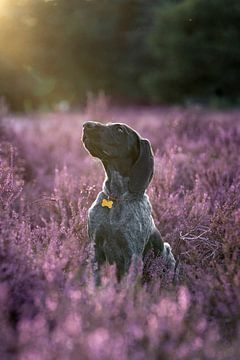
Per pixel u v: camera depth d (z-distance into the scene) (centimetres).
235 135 1321
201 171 1016
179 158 1128
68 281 525
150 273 645
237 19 4247
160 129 1631
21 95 5072
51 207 835
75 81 5659
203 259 683
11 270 532
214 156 1180
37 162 1227
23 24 5278
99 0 5762
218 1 4191
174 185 982
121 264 662
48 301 484
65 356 412
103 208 655
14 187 704
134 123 2109
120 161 653
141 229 659
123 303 500
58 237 666
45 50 5472
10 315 512
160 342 454
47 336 446
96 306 476
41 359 408
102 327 457
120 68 5669
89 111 2142
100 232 655
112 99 5706
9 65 5031
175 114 1911
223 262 673
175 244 748
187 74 4384
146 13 5697
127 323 468
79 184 884
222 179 945
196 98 4550
